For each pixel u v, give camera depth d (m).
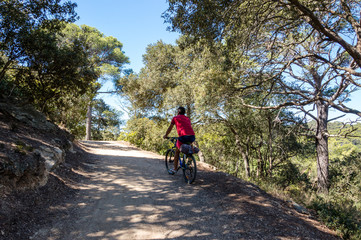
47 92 9.53
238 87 12.54
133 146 18.92
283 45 10.45
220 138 23.23
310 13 6.84
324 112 16.27
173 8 7.27
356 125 13.35
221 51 8.81
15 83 8.77
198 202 4.52
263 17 8.56
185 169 5.90
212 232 3.35
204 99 12.62
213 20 7.20
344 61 13.73
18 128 6.00
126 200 4.45
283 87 14.76
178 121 5.79
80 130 18.89
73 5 8.09
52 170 5.11
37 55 7.98
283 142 19.45
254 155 25.11
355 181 17.78
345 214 5.15
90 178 5.84
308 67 14.27
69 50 8.77
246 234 3.33
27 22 7.52
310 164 24.12
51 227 3.17
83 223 3.41
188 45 8.35
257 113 16.84
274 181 15.20
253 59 13.04
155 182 5.77
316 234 3.72
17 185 3.74
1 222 2.87
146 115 25.14
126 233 3.18
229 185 5.62
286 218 4.14
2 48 7.33
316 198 6.39
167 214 3.90
